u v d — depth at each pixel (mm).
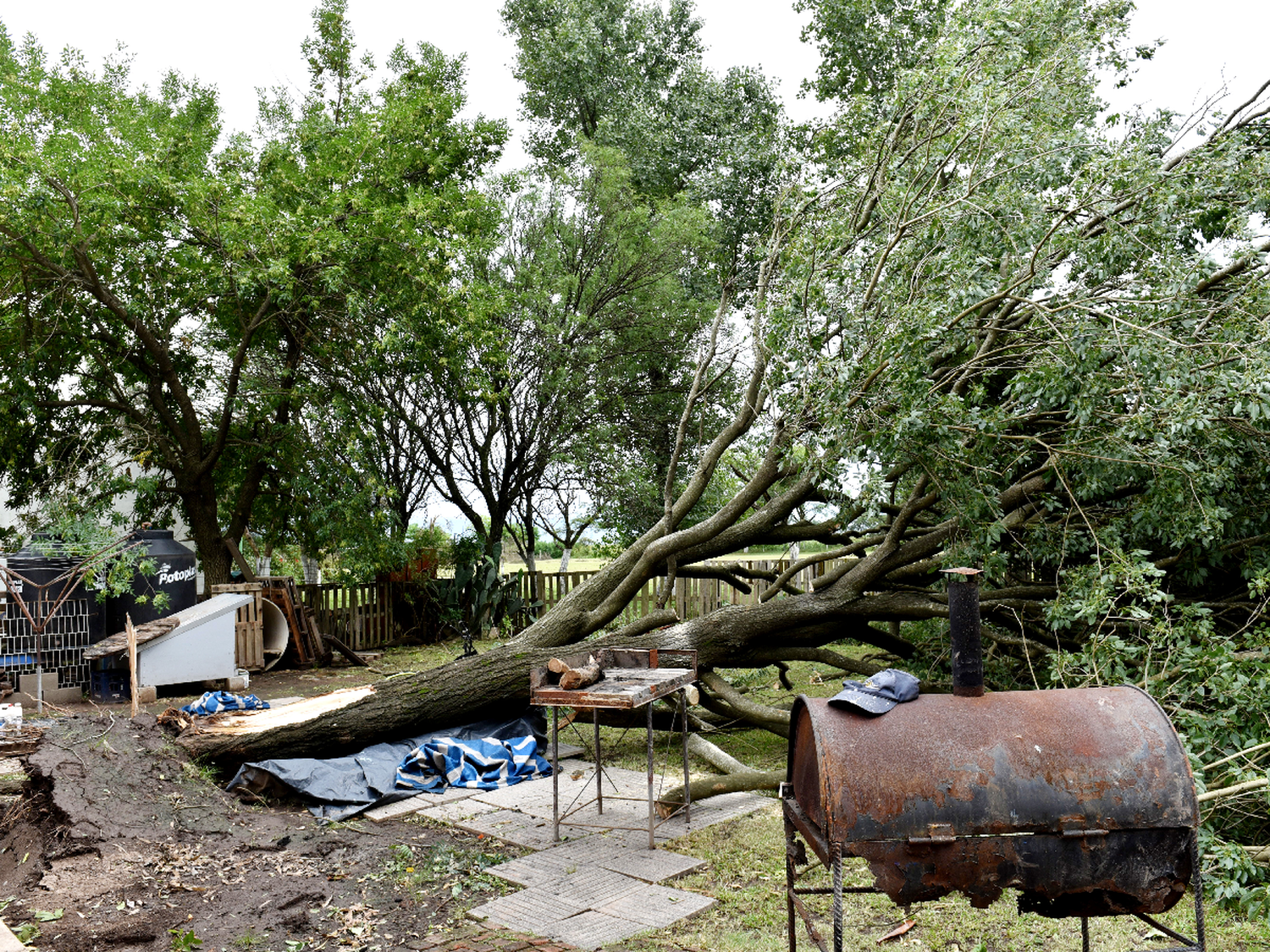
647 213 18828
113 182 12875
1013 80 6836
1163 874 3037
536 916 4398
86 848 5051
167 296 14719
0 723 7660
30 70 14062
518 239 18047
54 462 14422
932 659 8031
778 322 7047
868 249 7609
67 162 12516
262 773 6574
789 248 7523
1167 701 5051
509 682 7645
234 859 5188
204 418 16094
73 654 11000
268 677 13039
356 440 14914
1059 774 3072
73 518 12828
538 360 17344
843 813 3033
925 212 6805
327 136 16016
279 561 22094
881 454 6465
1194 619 5688
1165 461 5594
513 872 5008
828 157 8445
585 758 7816
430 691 7484
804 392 6789
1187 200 6039
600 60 23656
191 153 14633
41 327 13648
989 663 7320
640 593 14984
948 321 6223
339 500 14742
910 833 3023
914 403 6043
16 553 11297
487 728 7859
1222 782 4715
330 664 14125
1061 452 5977
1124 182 6016
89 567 10305
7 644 10586
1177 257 5855
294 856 5293
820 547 21250
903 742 3148
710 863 5121
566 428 17656
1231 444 5461
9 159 11914
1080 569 5992
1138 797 3045
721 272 19234
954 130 6961
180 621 11141
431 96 16734
